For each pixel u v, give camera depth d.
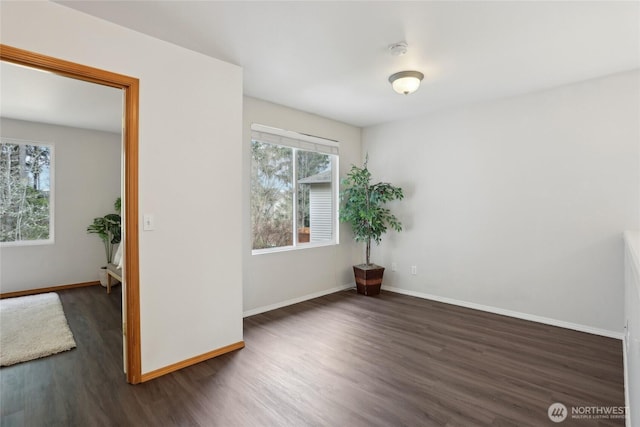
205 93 2.52
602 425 1.77
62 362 2.49
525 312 3.45
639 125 2.81
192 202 2.45
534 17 2.03
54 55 1.85
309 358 2.57
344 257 4.76
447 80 3.06
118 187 5.26
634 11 1.95
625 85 2.87
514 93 3.40
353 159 4.80
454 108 3.92
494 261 3.65
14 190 4.46
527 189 3.41
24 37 1.76
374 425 1.78
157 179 2.27
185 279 2.42
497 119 3.59
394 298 4.26
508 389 2.12
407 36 2.26
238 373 2.33
